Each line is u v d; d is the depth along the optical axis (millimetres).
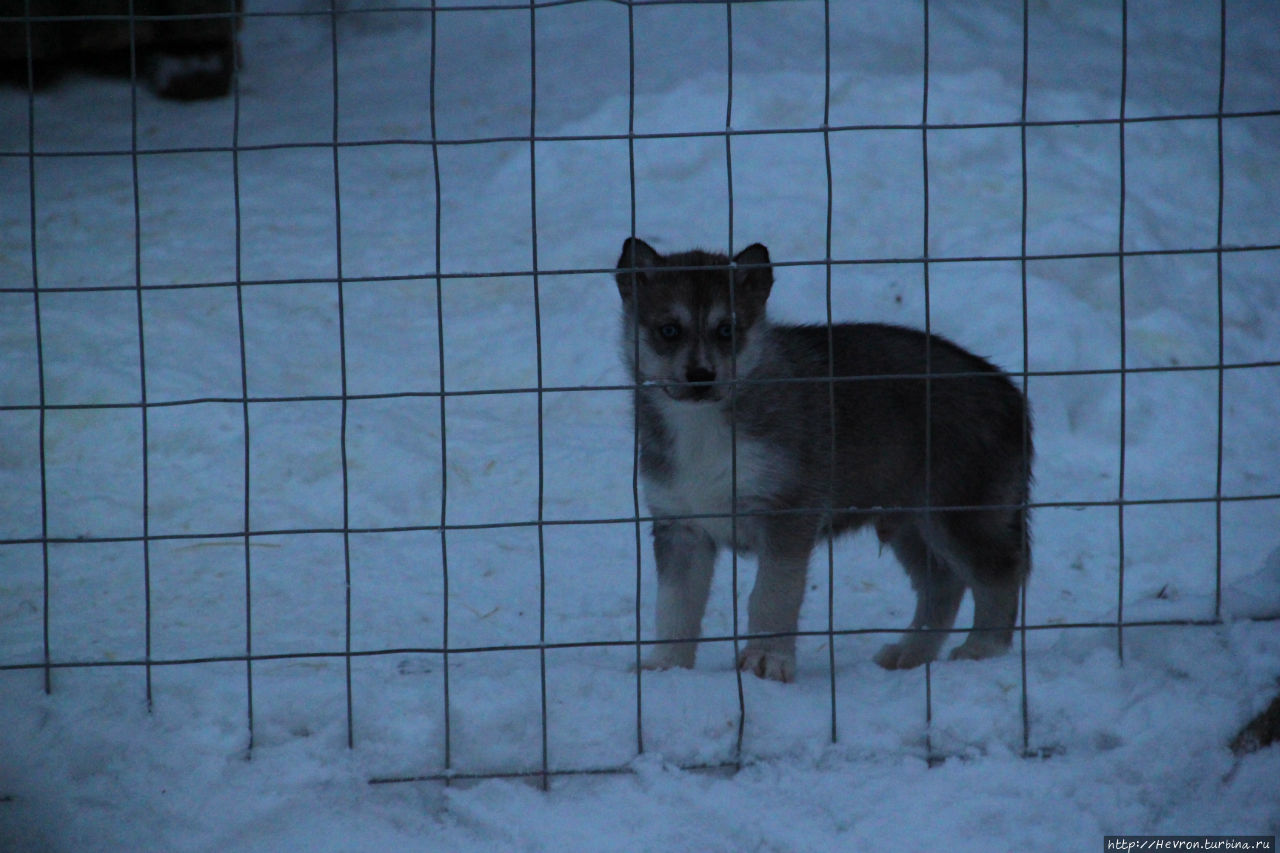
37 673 4934
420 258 11719
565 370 9953
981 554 6258
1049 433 9227
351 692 4859
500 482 8328
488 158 14078
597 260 11516
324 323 10531
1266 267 11602
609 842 4406
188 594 6574
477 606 6652
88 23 15039
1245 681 4773
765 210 12070
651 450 5953
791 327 6594
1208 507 8180
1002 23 17125
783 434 5793
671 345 5957
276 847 4418
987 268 10789
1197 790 4570
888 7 16766
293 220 12500
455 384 9758
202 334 9922
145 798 4469
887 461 6227
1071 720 4758
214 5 15406
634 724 4746
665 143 13305
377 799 4582
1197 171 13109
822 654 6301
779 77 14047
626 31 17234
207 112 15523
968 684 4906
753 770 4656
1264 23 17781
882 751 4695
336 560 7168
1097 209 11992
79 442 8266
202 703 4793
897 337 6383
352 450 8461
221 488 7941
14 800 4473
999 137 13195
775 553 5816
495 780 4641
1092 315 10312
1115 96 14344
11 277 10836
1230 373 10016
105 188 13086
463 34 18375
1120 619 4891
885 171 12688
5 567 6816
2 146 14141
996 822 4473
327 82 16828
